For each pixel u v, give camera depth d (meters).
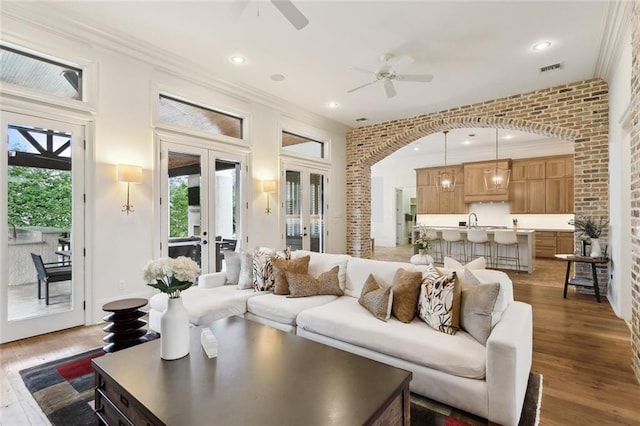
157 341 2.04
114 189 3.73
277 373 1.63
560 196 8.45
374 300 2.57
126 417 1.53
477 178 9.51
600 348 2.91
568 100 4.80
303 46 3.82
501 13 3.14
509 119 5.32
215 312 2.90
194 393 1.45
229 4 3.06
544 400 2.12
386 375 1.61
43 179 3.27
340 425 1.24
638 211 2.39
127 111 3.84
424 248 3.52
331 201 7.08
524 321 2.11
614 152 4.12
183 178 4.47
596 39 3.58
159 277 1.81
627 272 3.69
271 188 5.45
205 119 4.86
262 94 5.32
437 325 2.24
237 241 5.22
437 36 3.57
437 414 1.94
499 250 7.23
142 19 3.32
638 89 2.38
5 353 2.81
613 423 1.89
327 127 6.90
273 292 3.32
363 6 3.06
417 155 10.77
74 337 3.18
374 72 4.01
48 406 2.05
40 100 3.21
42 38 3.21
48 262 3.30
